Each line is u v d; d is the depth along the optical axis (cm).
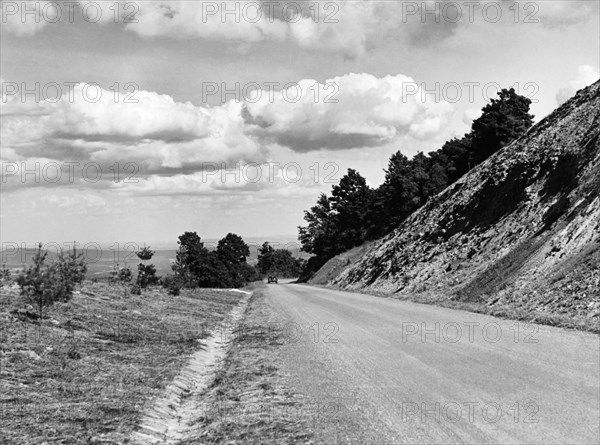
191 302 3462
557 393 852
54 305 1975
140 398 1034
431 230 4475
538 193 3294
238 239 9400
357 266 6219
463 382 983
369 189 9588
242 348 1669
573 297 1845
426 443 682
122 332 1786
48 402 950
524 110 7000
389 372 1130
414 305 2770
